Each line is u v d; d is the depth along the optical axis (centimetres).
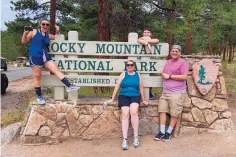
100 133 584
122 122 547
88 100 598
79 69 593
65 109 580
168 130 573
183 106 591
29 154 523
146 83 602
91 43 591
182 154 507
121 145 551
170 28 1104
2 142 583
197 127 594
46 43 565
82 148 544
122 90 560
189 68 598
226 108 600
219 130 593
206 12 1223
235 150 514
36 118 574
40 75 575
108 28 1148
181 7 1020
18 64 4816
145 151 523
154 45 596
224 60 4125
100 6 1044
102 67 595
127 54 597
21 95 1313
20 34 2503
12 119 721
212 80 590
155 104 594
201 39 2620
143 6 1284
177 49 566
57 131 577
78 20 2356
